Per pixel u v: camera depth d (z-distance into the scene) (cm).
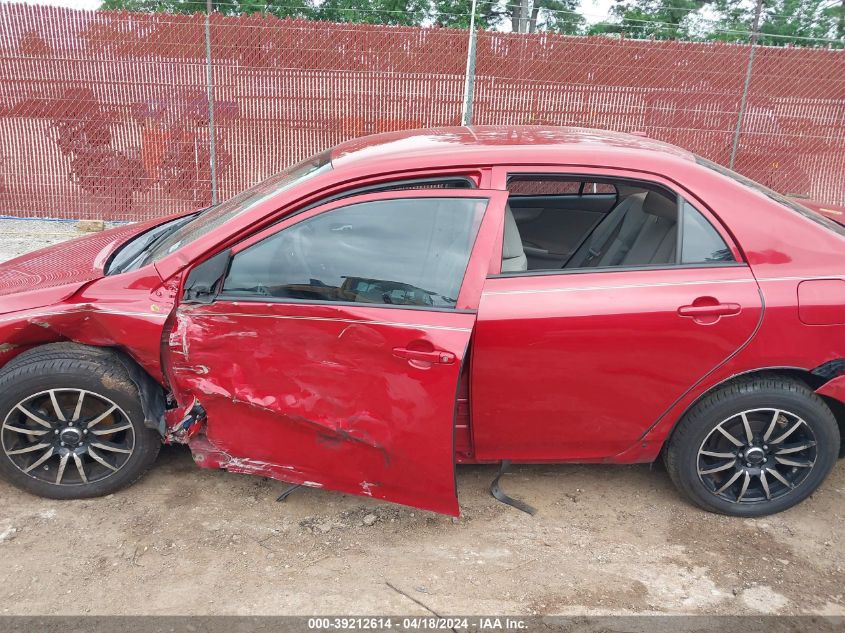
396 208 264
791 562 278
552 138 300
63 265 309
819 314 266
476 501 312
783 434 289
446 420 250
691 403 279
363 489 276
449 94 830
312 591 253
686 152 313
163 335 267
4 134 782
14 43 755
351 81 816
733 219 273
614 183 276
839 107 844
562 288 263
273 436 274
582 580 264
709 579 267
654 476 338
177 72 789
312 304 256
